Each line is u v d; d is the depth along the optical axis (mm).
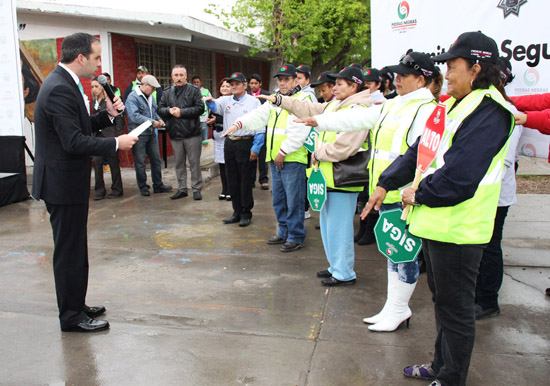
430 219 2328
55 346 3137
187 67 13328
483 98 2227
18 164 7312
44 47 9961
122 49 10227
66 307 3312
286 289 4027
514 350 3033
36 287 4121
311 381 2725
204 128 12133
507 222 6074
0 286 4133
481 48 2240
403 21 4699
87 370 2855
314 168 3912
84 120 3211
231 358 2967
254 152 5734
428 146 2398
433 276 2473
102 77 3557
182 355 3008
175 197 7473
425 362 2900
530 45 4094
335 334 3258
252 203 5980
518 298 3824
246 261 4723
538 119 3156
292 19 12820
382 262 4684
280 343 3145
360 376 2770
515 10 4121
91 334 3293
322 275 4277
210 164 9922
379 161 3207
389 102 3279
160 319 3504
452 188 2189
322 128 3389
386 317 3314
